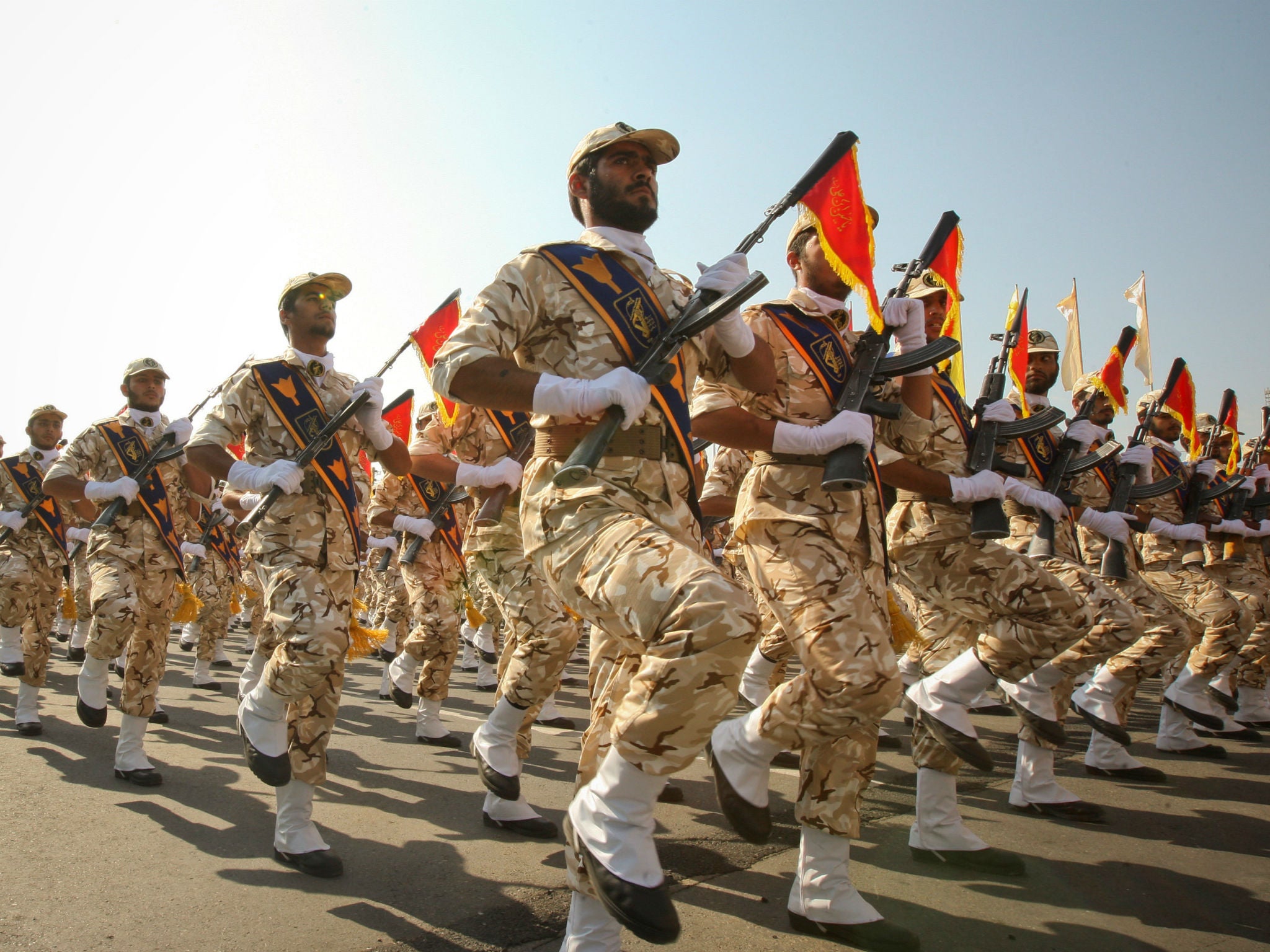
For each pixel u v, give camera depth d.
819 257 3.92
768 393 3.48
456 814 4.66
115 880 3.55
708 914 3.30
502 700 4.43
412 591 6.66
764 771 3.27
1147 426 6.53
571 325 2.79
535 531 2.72
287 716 3.95
